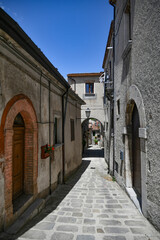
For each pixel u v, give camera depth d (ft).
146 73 12.08
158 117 10.29
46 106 16.22
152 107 11.09
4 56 9.18
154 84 10.81
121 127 20.80
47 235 9.32
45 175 15.64
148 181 11.51
